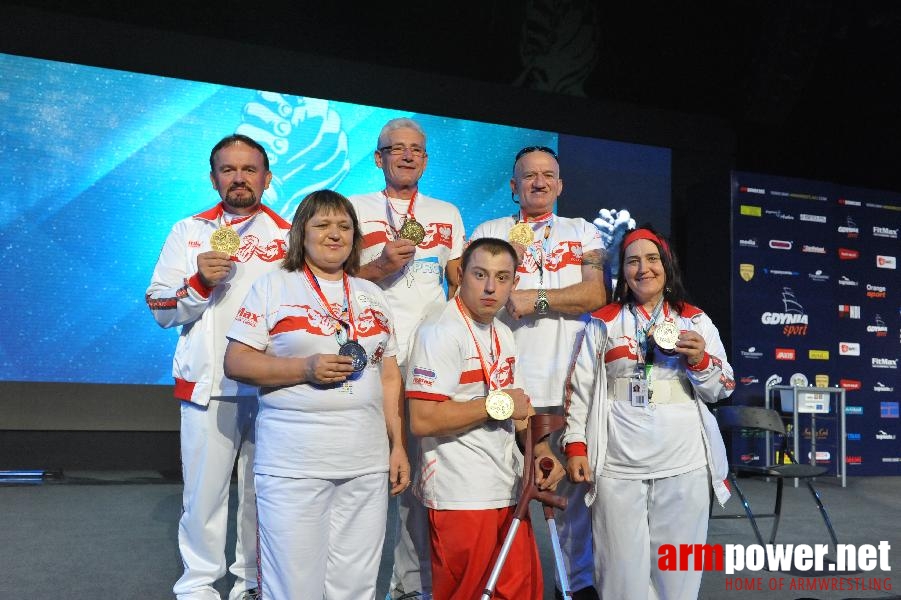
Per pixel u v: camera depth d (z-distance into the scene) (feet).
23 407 22.52
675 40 28.86
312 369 7.29
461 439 8.57
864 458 28.43
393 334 8.91
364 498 7.83
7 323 22.44
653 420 9.06
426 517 10.56
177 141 24.02
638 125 28.86
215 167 10.57
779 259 28.25
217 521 10.27
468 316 8.93
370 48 25.93
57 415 22.80
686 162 29.89
